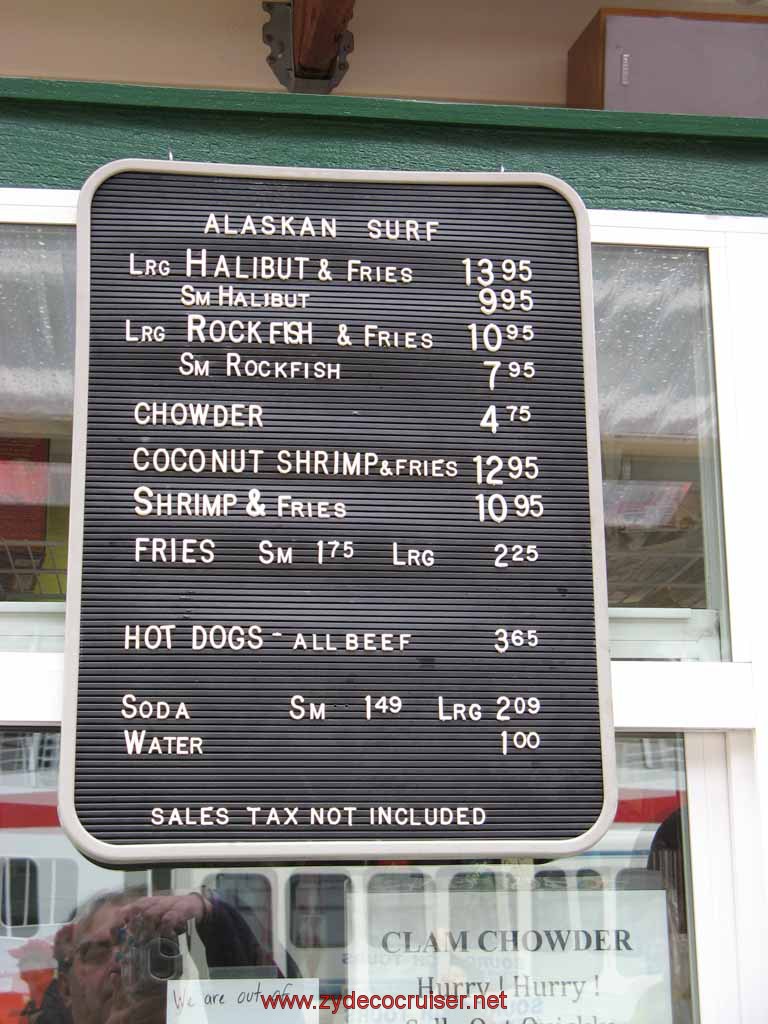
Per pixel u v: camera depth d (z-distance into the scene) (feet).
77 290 5.65
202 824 5.19
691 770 6.05
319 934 5.87
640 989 5.86
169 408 5.59
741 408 6.32
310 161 6.21
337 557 5.52
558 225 6.00
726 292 6.43
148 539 5.44
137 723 5.25
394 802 5.30
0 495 6.01
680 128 6.43
